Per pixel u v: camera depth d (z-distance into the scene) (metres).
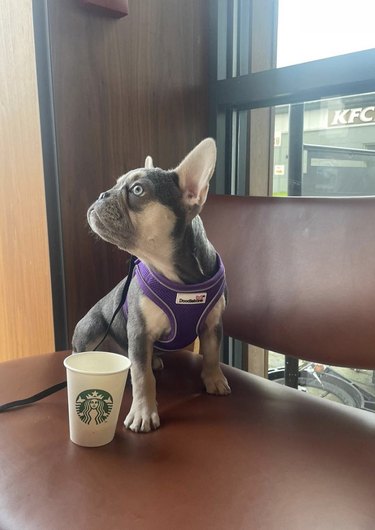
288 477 0.67
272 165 1.49
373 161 1.28
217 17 1.41
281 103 1.35
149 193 0.89
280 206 1.09
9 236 1.41
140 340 0.91
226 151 1.50
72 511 0.60
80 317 1.30
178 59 1.39
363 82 1.10
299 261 1.02
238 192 1.55
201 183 0.90
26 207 1.31
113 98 1.28
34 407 0.89
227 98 1.41
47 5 1.13
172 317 0.92
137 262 1.01
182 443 0.77
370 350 0.90
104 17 1.23
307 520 0.58
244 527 0.57
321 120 1.36
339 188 1.37
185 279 0.93
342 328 0.93
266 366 1.61
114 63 1.27
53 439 0.78
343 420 0.85
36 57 1.16
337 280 0.95
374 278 0.90
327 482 0.66
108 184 1.30
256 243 1.10
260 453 0.74
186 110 1.44
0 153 1.38
